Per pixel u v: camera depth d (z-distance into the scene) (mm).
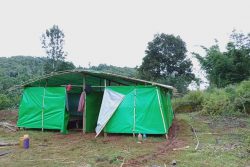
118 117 14492
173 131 16062
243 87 24000
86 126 15852
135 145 12281
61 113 15781
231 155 10227
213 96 23562
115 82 16859
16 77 40094
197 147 11656
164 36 42062
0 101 26609
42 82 16859
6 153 10953
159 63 40969
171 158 10023
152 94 14227
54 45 50031
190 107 25938
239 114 21562
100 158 10000
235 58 30109
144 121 14180
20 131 16031
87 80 16859
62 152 11078
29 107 16531
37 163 9586
